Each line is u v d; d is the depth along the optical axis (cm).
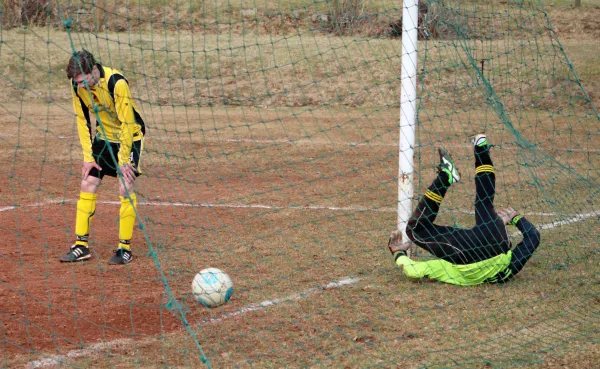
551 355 1260
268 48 5853
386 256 1894
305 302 1549
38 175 3134
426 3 2006
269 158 3638
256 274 1750
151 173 3191
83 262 1869
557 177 2645
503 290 1623
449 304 1532
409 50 1797
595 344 1313
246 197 2702
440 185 1664
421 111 4453
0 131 4353
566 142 3928
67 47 5878
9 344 1324
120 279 1725
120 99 1781
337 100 5403
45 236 2134
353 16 4488
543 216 2277
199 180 3056
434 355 1265
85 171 1877
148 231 2178
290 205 2558
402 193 1838
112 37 5712
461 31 2117
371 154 3753
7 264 1842
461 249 1645
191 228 2222
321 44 5894
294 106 5397
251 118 5031
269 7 5953
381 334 1370
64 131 4425
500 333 1372
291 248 1981
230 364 1237
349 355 1270
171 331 1395
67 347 1316
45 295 1600
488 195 1694
